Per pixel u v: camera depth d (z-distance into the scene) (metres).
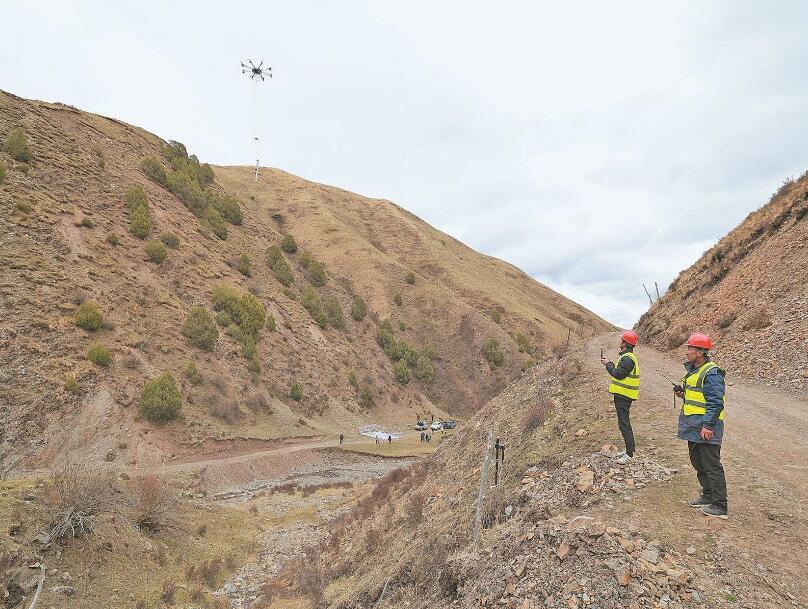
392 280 98.50
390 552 11.66
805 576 4.65
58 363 31.94
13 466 25.78
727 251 23.28
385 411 63.09
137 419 32.88
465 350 85.62
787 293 16.17
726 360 15.66
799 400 11.34
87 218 44.06
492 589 5.55
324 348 63.62
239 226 77.56
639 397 11.72
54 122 54.47
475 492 10.37
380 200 150.88
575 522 5.69
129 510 18.50
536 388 15.62
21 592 12.22
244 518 25.14
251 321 52.88
